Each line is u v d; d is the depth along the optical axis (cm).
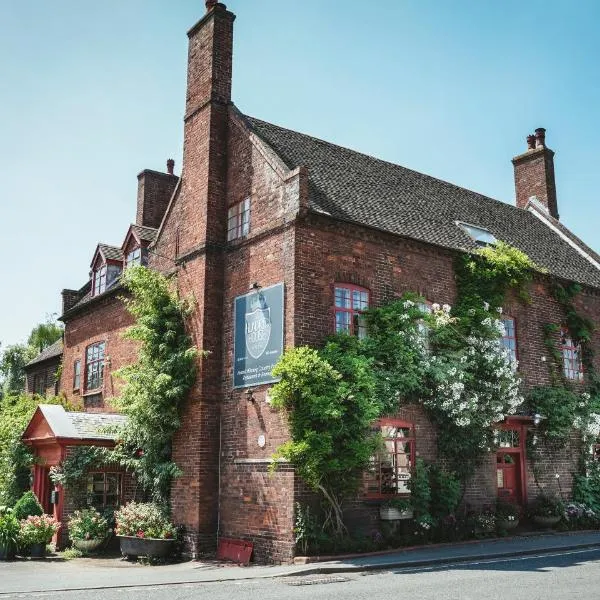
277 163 1612
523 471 1872
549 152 2838
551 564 1258
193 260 1753
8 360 4594
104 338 2325
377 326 1603
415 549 1466
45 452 1903
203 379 1633
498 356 1759
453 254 1838
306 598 943
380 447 1483
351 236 1628
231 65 1889
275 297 1538
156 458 1703
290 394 1380
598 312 2264
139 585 1134
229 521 1553
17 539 1600
